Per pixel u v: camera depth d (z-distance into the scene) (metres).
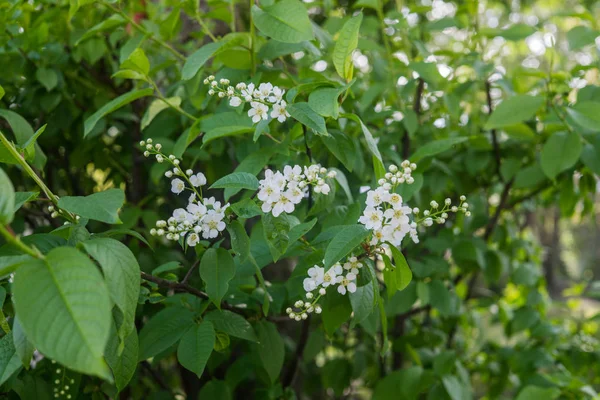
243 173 0.43
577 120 0.59
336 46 0.45
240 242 0.44
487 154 0.74
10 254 0.40
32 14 0.70
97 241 0.37
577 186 0.78
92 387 0.57
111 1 0.57
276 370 0.53
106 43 0.77
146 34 0.58
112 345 0.39
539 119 0.69
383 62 0.74
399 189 0.54
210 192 0.72
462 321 0.90
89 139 0.75
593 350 0.83
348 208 0.52
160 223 0.44
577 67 0.66
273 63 0.66
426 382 0.70
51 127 0.73
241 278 0.54
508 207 0.85
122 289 0.36
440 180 0.73
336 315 0.47
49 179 0.80
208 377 0.75
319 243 0.47
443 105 0.78
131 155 0.82
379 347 0.85
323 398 0.96
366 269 0.43
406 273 0.42
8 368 0.39
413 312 0.84
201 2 0.81
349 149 0.51
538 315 0.81
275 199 0.41
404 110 0.68
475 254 0.73
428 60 0.71
